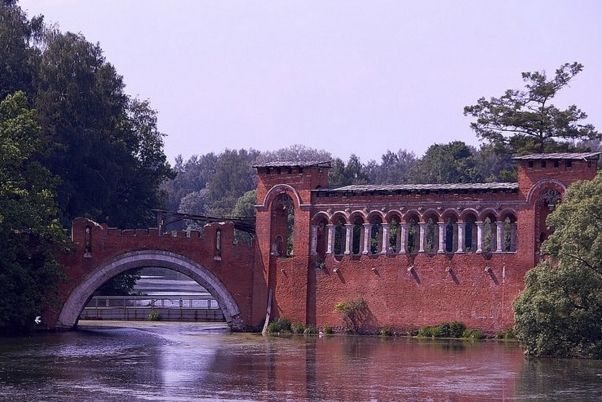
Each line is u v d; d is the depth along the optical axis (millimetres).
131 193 156500
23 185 117938
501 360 93125
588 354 93938
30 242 116688
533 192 109625
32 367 87000
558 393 75375
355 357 94938
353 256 116062
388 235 115375
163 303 146750
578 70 141625
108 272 119500
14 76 140750
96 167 143750
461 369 87188
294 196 118562
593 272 93438
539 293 93812
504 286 110062
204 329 122875
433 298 112750
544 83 142375
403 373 84812
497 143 144125
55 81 141000
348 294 115812
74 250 118938
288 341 108875
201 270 119562
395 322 113812
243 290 119375
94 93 144000
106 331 118875
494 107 143875
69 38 144500
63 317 118188
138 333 116938
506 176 149625
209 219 128500
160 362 90812
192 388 76625
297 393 74938
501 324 109812
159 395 73500
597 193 95250
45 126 136375
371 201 116062
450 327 111375
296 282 117812
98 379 80500
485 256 111062
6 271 112250
